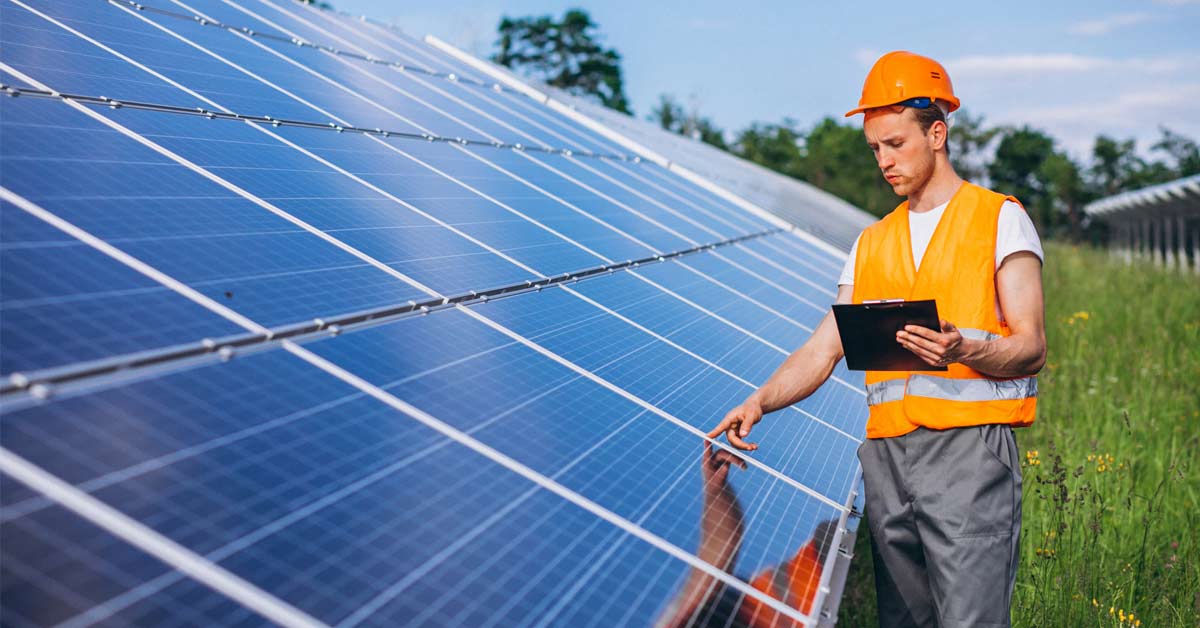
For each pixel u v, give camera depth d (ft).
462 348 13.66
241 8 31.96
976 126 372.17
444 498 9.99
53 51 18.76
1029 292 13.67
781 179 100.37
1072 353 47.01
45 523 7.48
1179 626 20.58
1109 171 342.64
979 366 13.10
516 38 298.97
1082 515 24.18
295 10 36.70
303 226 15.31
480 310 15.43
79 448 8.33
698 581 10.73
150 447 8.73
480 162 26.40
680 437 14.25
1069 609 20.67
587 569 10.02
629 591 9.97
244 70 24.12
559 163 32.17
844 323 12.92
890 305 12.32
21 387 8.73
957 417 13.66
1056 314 60.34
